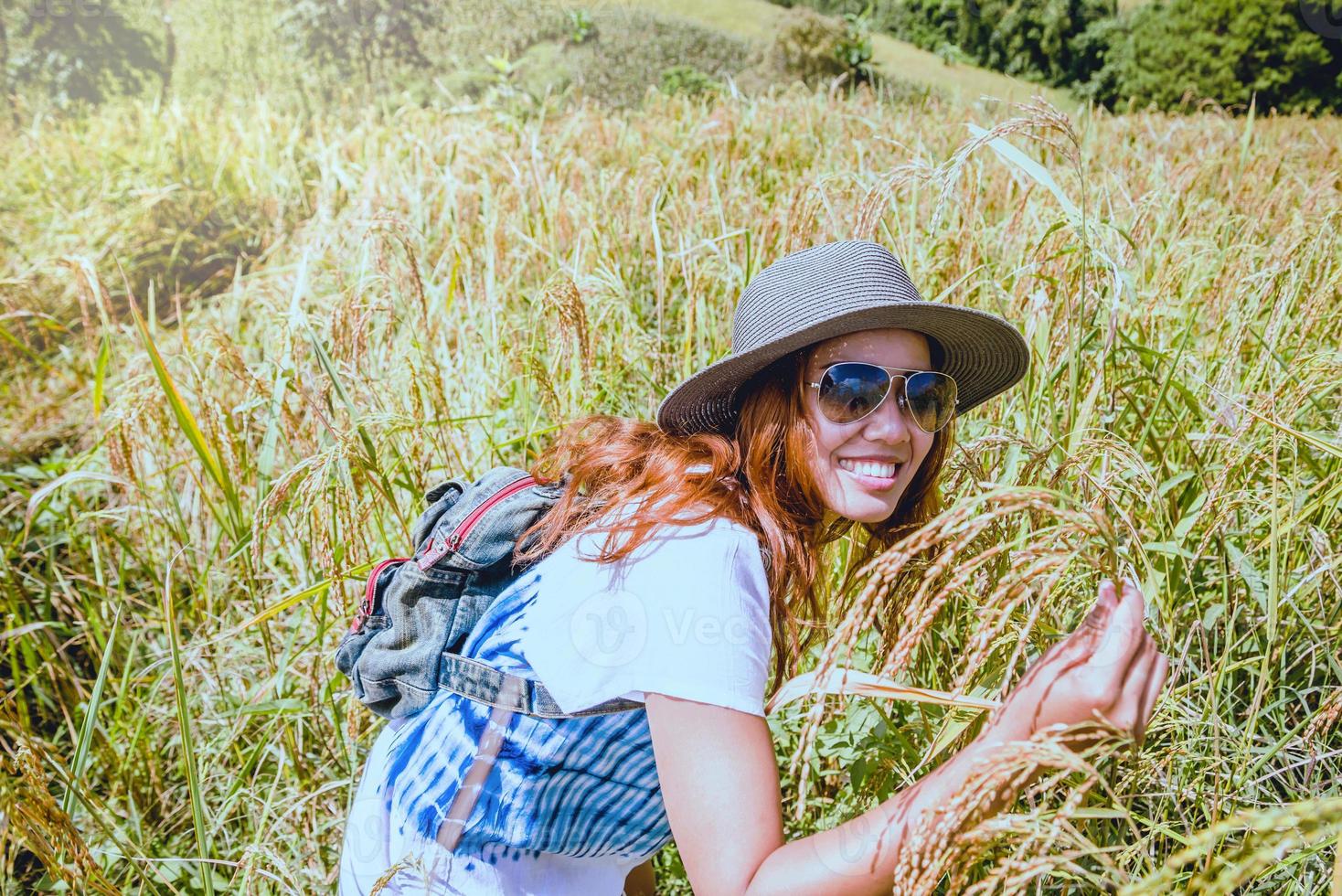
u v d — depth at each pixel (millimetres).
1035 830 1081
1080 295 2188
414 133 7422
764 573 1445
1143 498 2141
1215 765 1888
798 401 1547
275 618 3039
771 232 3676
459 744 1523
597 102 10125
